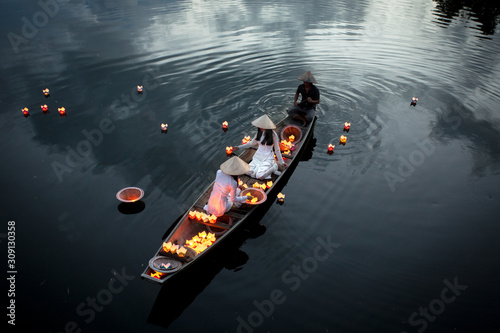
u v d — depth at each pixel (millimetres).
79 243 6504
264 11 22547
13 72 13180
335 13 22500
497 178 8227
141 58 14648
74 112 10742
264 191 7633
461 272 6062
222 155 8953
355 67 14375
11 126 9992
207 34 17812
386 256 6371
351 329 5199
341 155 9125
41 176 8141
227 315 5379
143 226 6910
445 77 13445
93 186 7895
